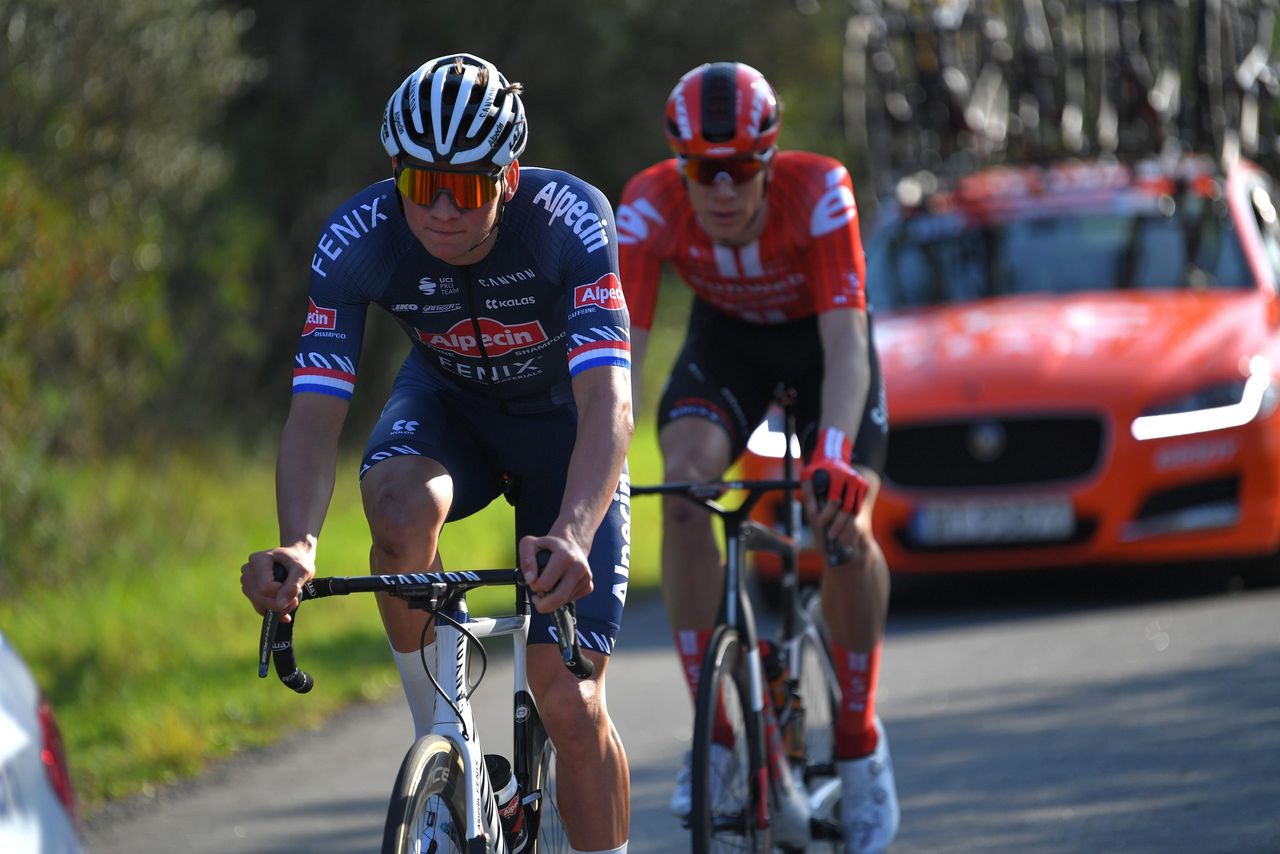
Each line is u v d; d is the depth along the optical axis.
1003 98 36.41
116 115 36.84
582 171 64.19
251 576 9.28
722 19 64.06
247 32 57.97
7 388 30.16
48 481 32.03
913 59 34.59
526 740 11.19
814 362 15.77
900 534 26.06
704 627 14.47
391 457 11.16
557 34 61.09
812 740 14.91
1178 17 33.84
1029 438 25.55
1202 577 27.42
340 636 27.17
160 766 20.00
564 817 11.31
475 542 35.31
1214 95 30.89
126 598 29.67
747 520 13.34
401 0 59.72
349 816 17.41
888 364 27.03
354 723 22.08
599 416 10.51
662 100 63.34
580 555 9.31
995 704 20.16
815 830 14.19
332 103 57.72
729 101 13.88
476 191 10.12
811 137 69.94
